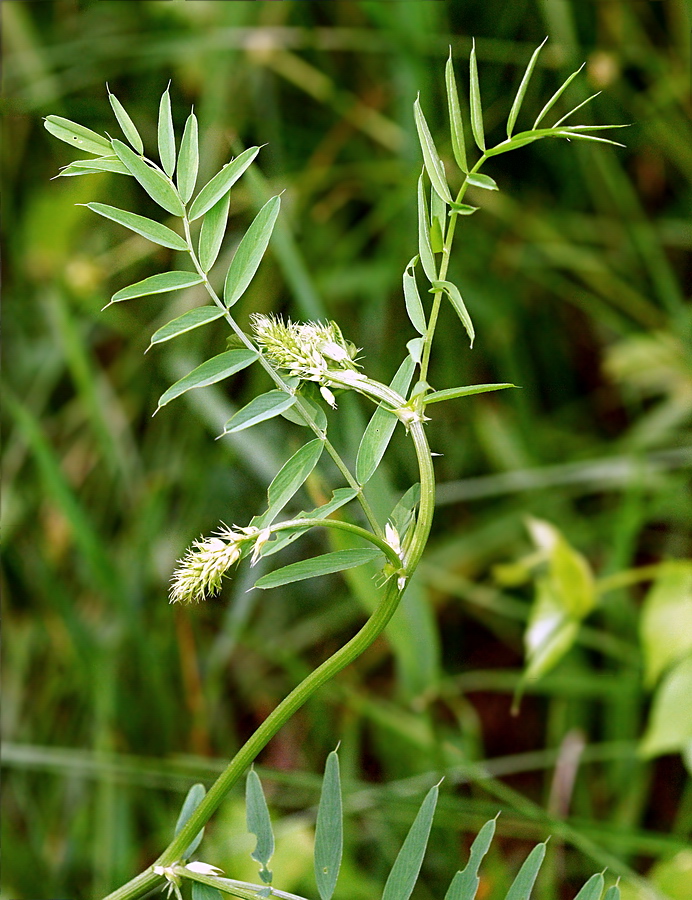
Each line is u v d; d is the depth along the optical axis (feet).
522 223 4.22
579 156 4.13
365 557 2.20
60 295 3.77
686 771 3.48
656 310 4.22
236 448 3.26
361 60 4.24
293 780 2.97
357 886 2.95
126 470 3.75
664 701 2.80
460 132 2.20
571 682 3.48
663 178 4.35
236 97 4.18
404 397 2.24
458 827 3.04
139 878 2.25
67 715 3.72
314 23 4.20
